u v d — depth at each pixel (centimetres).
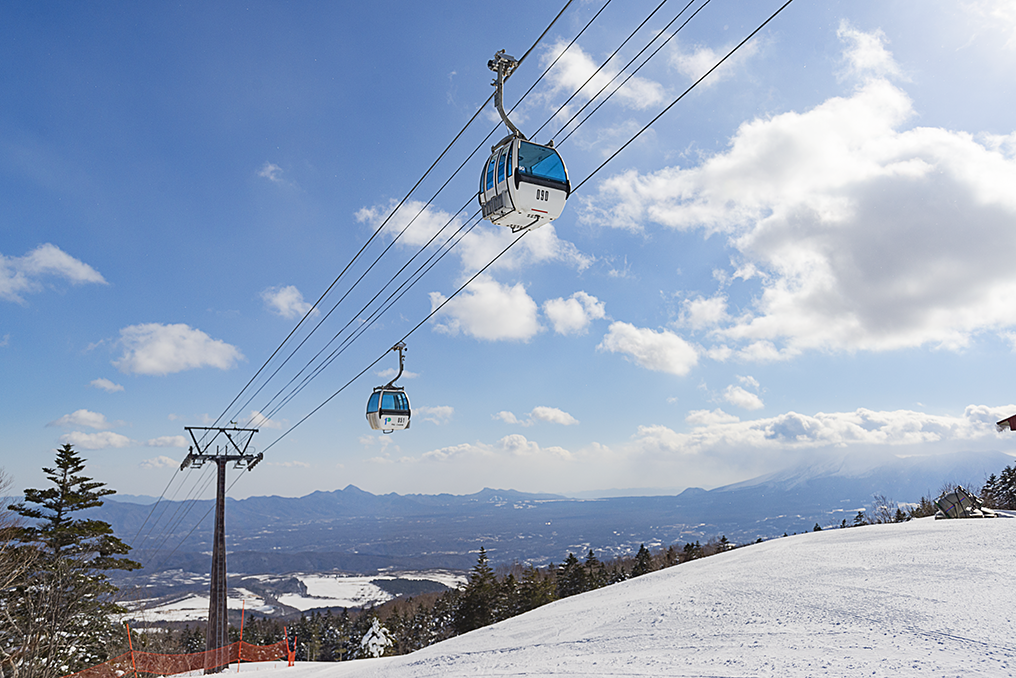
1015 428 2473
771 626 802
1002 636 609
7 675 2759
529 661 873
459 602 7738
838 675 549
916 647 611
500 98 1057
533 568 7838
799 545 1680
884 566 1114
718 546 8331
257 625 11462
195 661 3353
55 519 3709
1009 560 1017
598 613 1188
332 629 10325
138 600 3866
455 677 859
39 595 3148
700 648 750
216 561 3162
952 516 2034
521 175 1030
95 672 3116
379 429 2422
